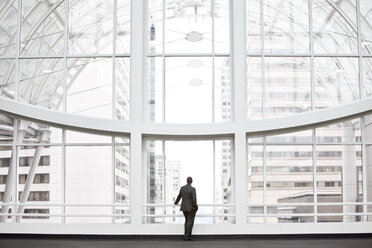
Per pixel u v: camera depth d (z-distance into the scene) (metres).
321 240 16.25
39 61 18.84
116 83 18.52
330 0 19.05
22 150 18.41
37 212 18.02
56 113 17.94
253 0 19.03
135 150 17.59
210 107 18.47
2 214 17.58
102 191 18.02
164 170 18.20
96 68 18.66
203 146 18.31
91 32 18.91
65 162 18.20
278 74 18.53
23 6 19.22
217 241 16.11
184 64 18.72
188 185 16.11
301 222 17.66
